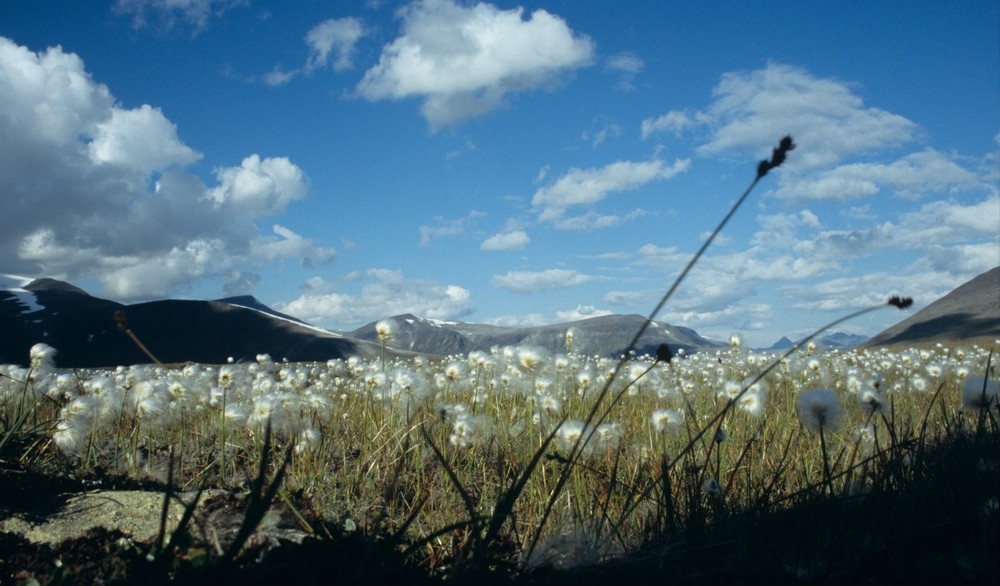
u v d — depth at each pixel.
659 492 4.26
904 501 3.50
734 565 3.27
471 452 5.38
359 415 6.90
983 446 3.93
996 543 2.91
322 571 2.75
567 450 4.79
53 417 6.38
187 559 3.14
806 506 3.39
